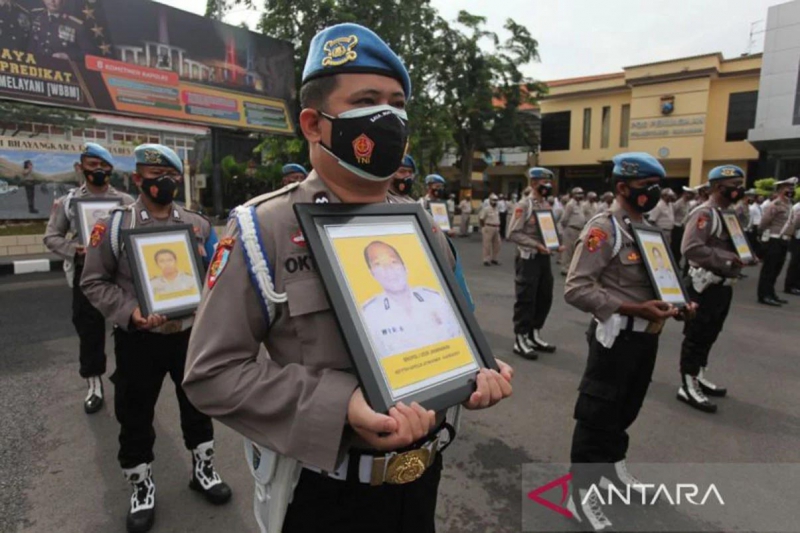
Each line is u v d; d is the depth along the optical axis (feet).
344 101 3.66
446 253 4.84
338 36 3.72
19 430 10.86
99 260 8.07
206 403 3.46
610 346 7.86
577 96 84.48
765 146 65.31
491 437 10.96
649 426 11.61
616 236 8.21
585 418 8.15
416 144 47.01
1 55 23.80
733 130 72.33
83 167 13.21
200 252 8.91
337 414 3.20
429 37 49.90
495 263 38.47
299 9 39.37
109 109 27.71
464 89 71.15
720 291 12.36
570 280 8.29
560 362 15.98
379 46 3.69
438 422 4.12
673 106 74.33
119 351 7.84
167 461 9.86
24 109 37.37
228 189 43.39
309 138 3.93
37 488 8.80
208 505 8.47
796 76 61.52
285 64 36.63
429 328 3.67
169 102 30.32
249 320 3.58
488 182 97.09
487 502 8.66
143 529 7.72
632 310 7.77
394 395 3.22
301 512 3.89
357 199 3.98
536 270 16.37
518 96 75.61
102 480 9.08
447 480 9.33
